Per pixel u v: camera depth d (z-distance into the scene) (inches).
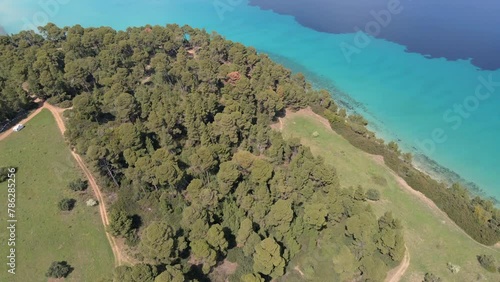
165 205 3804.1
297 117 5885.8
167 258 3216.0
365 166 4896.7
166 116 4596.5
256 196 3811.5
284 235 3644.2
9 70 5664.4
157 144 4690.0
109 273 3346.5
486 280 3543.3
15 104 5103.3
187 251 3531.0
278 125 5664.4
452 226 4126.5
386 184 4623.5
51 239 3572.8
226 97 5457.7
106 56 5925.2
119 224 3405.5
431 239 3949.3
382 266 3324.3
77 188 4008.4
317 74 7691.9
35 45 6535.4
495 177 5123.0
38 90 5334.6
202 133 4626.0
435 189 4507.9
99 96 5310.0
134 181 3969.0
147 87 5861.2
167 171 3720.5
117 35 6860.2
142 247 3344.0
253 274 3225.9
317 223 3607.3
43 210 3821.4
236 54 6604.3
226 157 4466.0
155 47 7032.5
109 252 3518.7
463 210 4217.5
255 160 4001.0
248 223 3368.6
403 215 4207.7
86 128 4562.0
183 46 7529.5
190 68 6072.8
